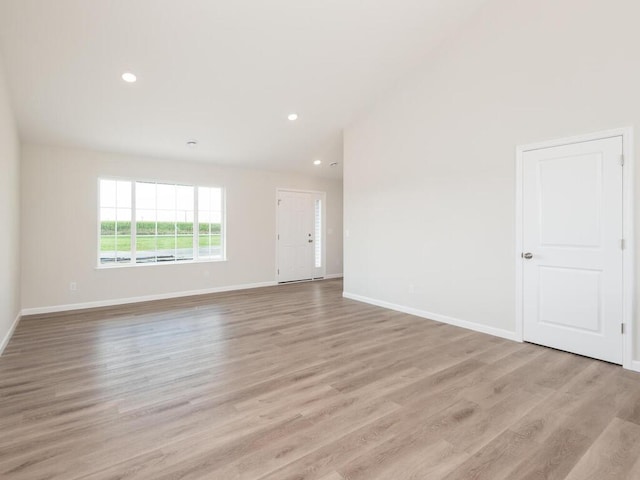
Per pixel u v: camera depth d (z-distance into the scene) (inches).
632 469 63.9
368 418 81.5
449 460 66.7
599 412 83.7
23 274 179.2
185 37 129.6
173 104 166.2
